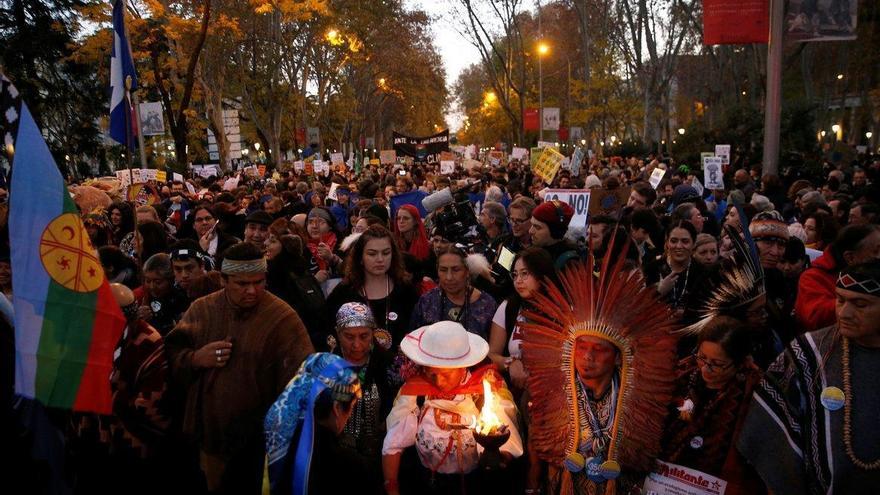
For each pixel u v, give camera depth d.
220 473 3.88
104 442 3.83
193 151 37.66
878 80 44.25
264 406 3.87
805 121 24.41
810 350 2.89
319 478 3.25
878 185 10.41
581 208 8.09
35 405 3.08
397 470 3.81
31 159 2.95
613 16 43.19
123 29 6.07
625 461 3.04
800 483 2.80
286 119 48.50
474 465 3.73
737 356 3.03
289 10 26.88
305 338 4.02
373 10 36.91
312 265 7.05
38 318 2.93
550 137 58.34
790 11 13.75
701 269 5.07
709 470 3.06
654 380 2.98
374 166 38.25
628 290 2.99
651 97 36.53
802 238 7.01
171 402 3.96
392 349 4.96
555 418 3.20
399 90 54.56
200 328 4.00
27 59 29.61
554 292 3.20
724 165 18.80
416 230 7.15
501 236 7.15
